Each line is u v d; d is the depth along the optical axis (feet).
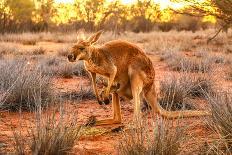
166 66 46.55
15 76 26.63
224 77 35.32
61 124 15.88
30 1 104.58
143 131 16.07
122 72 22.39
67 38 83.30
